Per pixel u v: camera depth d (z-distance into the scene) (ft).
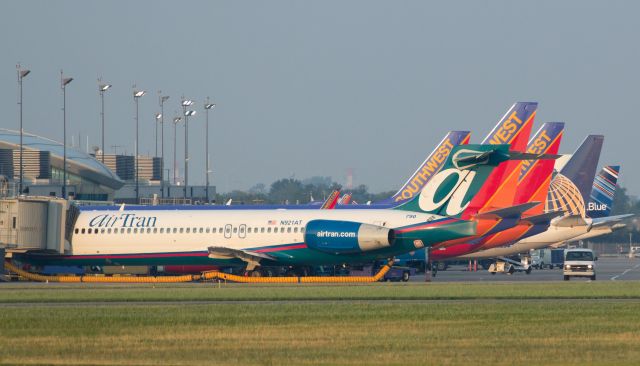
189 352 331.98
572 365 304.30
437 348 340.18
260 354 327.26
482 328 394.32
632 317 433.07
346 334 376.48
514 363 308.40
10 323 411.95
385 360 314.96
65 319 427.33
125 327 399.03
